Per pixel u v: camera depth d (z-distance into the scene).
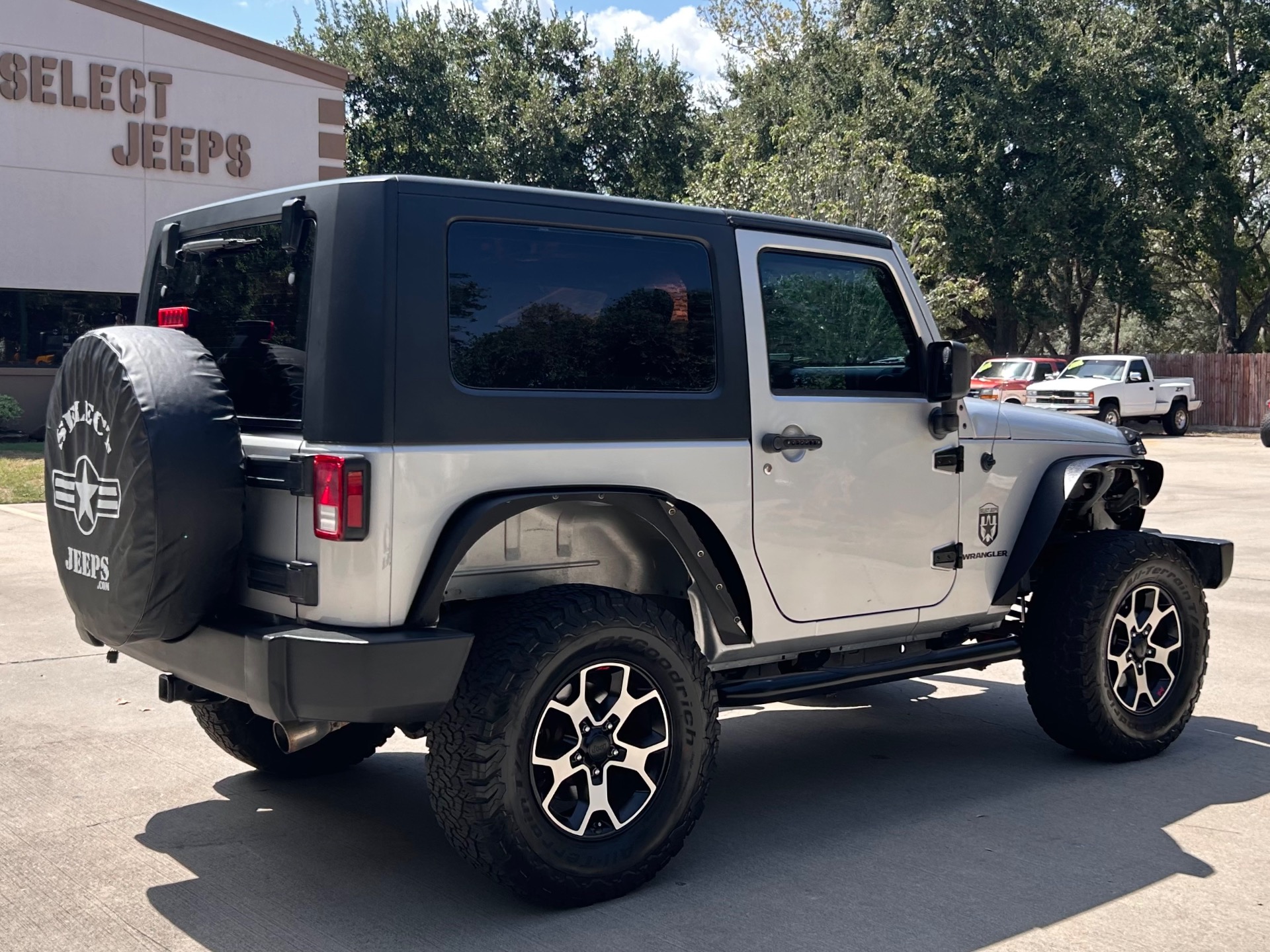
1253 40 36.62
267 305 3.73
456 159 35.06
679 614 4.31
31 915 3.54
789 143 25.19
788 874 3.85
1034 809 4.50
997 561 4.98
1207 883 3.76
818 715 6.01
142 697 6.06
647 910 3.57
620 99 36.91
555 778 3.52
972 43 33.50
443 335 3.44
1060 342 60.78
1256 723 5.70
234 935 3.40
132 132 20.02
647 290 3.92
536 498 3.53
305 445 3.40
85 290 20.02
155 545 3.34
